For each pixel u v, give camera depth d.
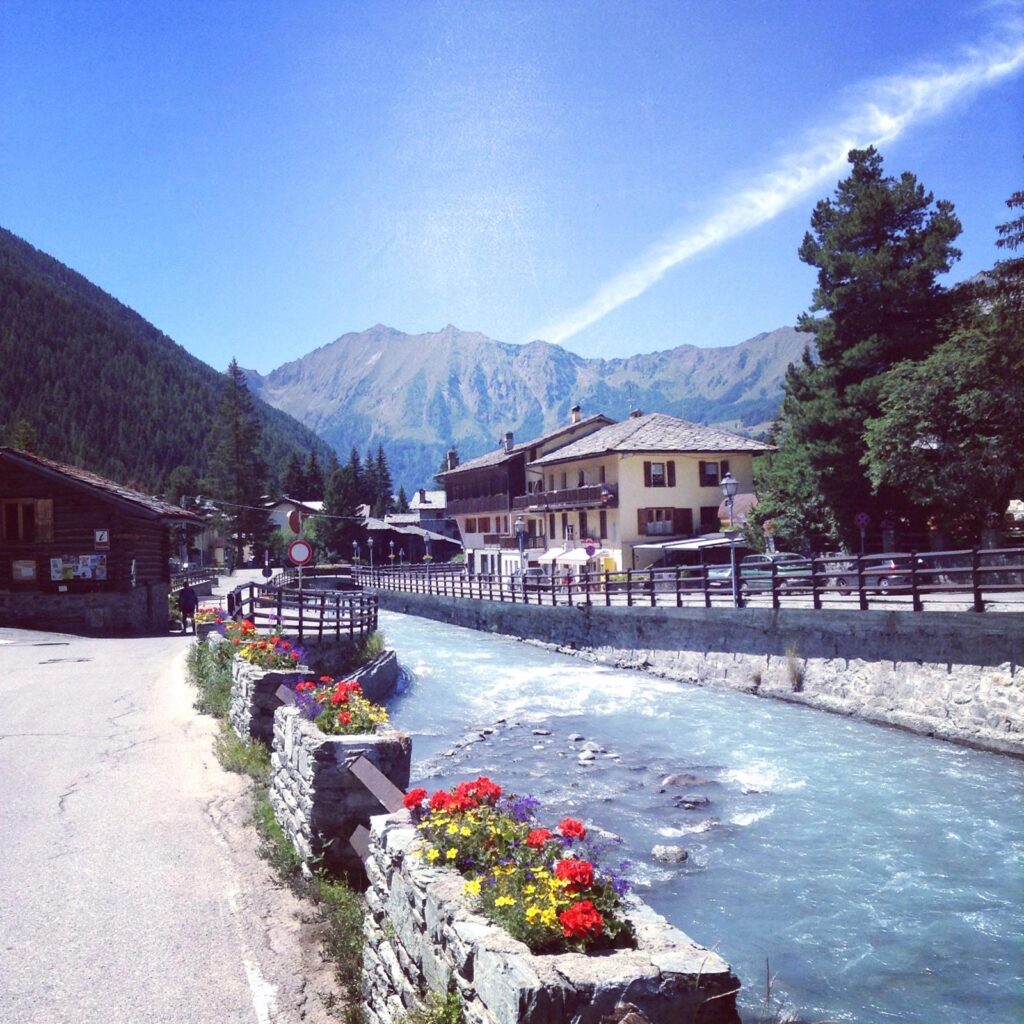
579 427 59.19
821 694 20.31
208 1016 5.27
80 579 28.72
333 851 7.45
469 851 4.72
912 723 17.47
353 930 6.33
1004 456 26.17
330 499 95.19
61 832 8.32
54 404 172.62
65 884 7.12
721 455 46.66
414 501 117.62
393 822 5.60
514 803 5.18
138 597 30.19
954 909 9.16
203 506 78.56
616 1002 3.26
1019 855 10.58
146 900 6.88
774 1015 7.13
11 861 7.57
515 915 3.83
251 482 88.75
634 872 10.30
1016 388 25.47
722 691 23.14
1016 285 25.77
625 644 29.23
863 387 31.41
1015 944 8.38
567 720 19.91
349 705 8.66
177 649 23.23
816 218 34.97
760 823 12.03
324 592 24.38
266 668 12.65
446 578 53.88
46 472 28.20
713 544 41.00
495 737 18.06
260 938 6.34
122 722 13.17
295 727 8.36
